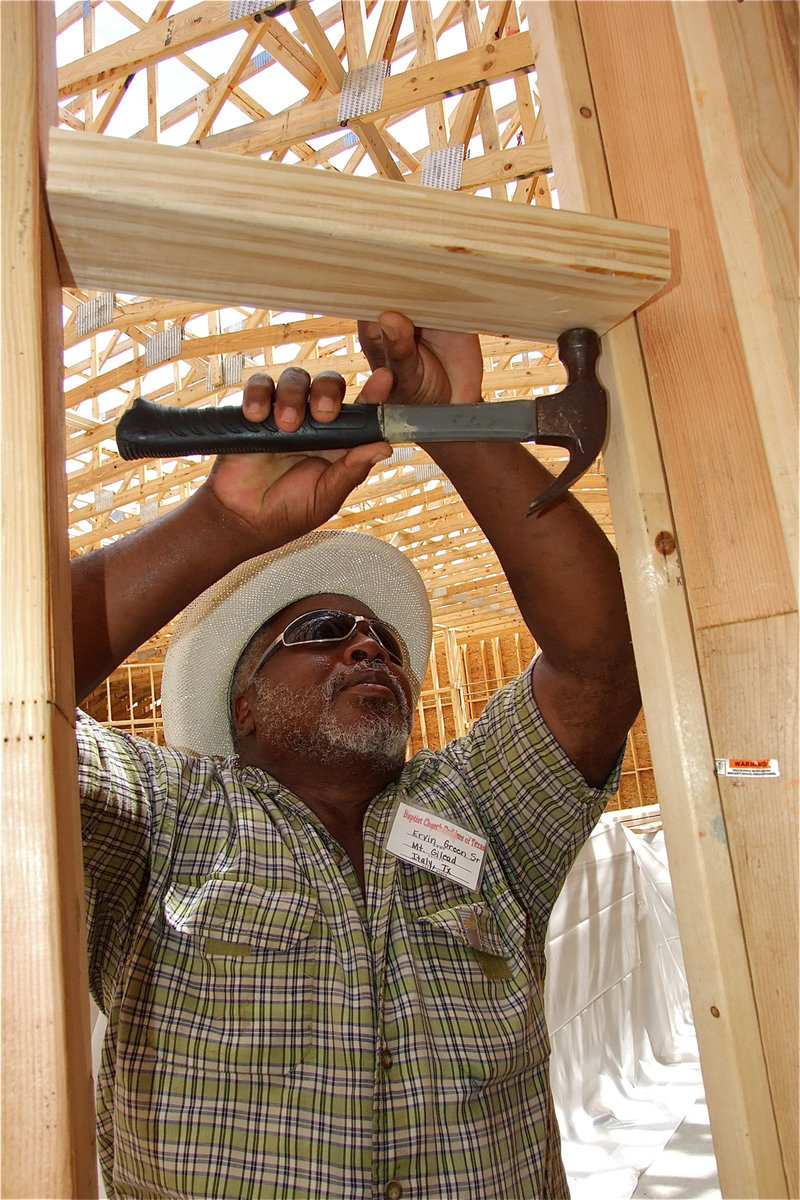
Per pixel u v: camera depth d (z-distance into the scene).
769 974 0.66
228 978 1.05
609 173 0.81
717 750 0.71
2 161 0.51
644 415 0.76
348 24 3.60
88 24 4.56
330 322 5.46
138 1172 0.99
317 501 0.89
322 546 1.51
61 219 0.56
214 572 0.95
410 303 0.70
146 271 0.63
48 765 0.45
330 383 0.75
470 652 16.25
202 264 0.62
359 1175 0.95
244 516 0.91
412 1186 0.98
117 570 0.93
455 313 0.73
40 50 0.55
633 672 1.25
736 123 0.66
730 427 0.72
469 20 3.81
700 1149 2.36
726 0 0.69
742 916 0.68
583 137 0.81
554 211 0.65
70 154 0.53
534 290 0.69
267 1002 1.04
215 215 0.56
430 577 13.20
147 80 4.56
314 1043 1.03
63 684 0.51
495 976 1.17
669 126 0.77
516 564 1.15
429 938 1.17
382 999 1.08
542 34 0.86
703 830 0.70
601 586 1.15
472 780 1.39
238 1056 1.00
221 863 1.16
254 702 1.44
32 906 0.44
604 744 1.32
